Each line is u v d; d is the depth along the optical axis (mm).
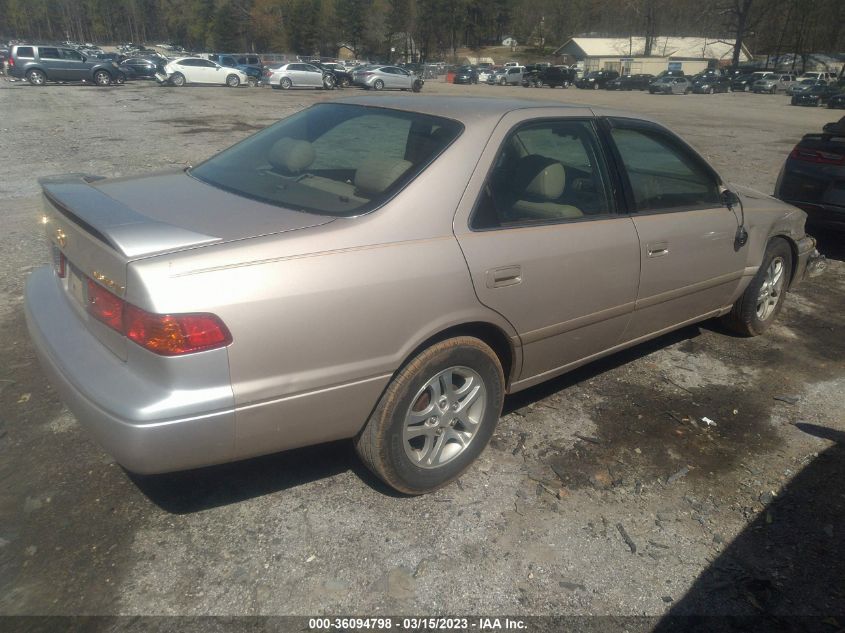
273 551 2600
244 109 23547
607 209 3459
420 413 2814
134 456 2232
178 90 34562
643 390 4012
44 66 33938
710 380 4188
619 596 2494
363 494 2953
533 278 3008
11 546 2564
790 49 77562
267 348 2322
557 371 3459
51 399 3594
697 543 2777
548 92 48406
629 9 95688
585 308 3328
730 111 33344
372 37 94938
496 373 3031
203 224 2543
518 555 2652
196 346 2207
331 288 2422
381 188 2748
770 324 4984
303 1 87562
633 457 3326
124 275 2248
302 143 3223
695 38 88000
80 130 15906
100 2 131750
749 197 4684
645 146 3734
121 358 2375
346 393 2545
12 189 8969
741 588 2557
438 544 2680
